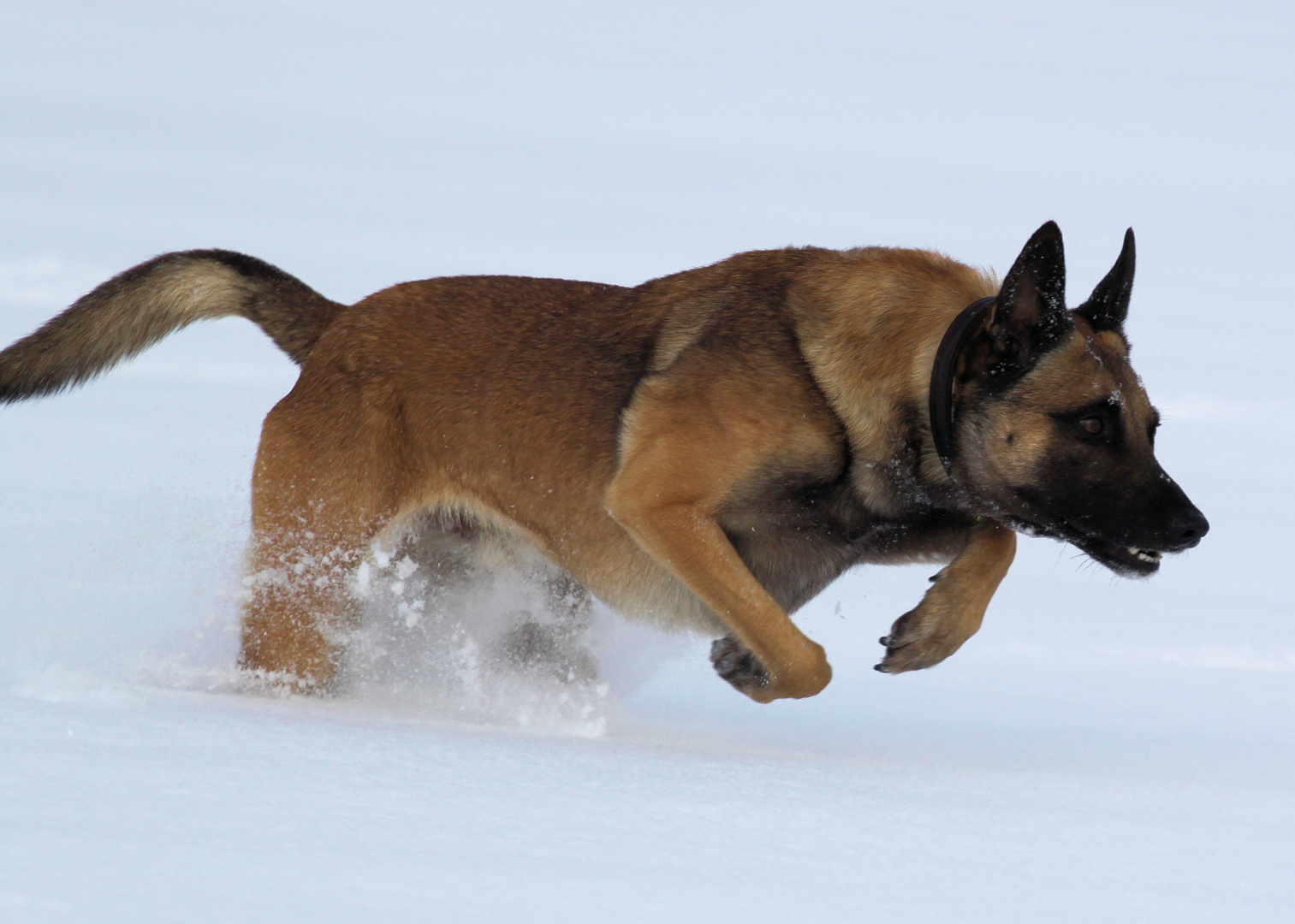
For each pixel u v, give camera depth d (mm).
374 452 9008
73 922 3701
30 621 9055
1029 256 7859
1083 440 7988
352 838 4711
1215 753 9180
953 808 6176
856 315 8297
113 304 9914
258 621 8953
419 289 9438
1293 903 4949
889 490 8422
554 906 4230
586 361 8898
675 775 6375
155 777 5199
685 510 8234
